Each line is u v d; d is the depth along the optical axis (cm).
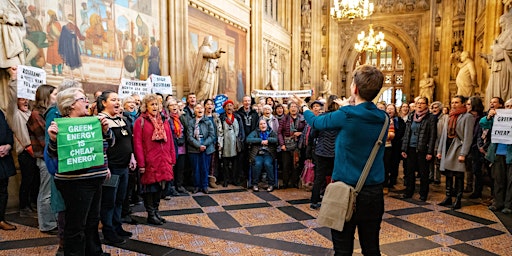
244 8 1214
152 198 441
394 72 1861
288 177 676
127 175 383
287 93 923
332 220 211
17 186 505
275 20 1565
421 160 587
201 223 450
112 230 369
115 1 663
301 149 683
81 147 249
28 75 428
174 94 823
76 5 581
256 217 480
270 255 350
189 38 894
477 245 387
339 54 1858
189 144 615
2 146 397
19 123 452
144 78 746
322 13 1841
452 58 1500
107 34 646
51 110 294
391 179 714
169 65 823
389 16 1745
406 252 366
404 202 582
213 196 600
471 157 641
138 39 724
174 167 615
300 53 1780
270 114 663
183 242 381
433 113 586
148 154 417
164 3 799
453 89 1524
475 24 1280
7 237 386
